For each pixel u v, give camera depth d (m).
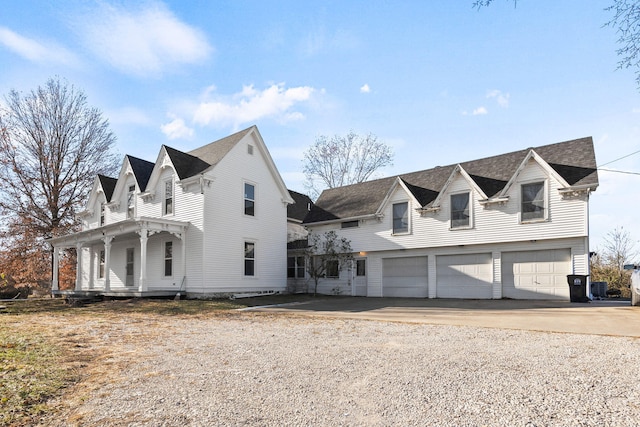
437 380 4.80
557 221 16.03
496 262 17.64
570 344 7.17
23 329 9.40
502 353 6.39
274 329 9.53
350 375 5.09
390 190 20.97
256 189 21.47
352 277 22.33
